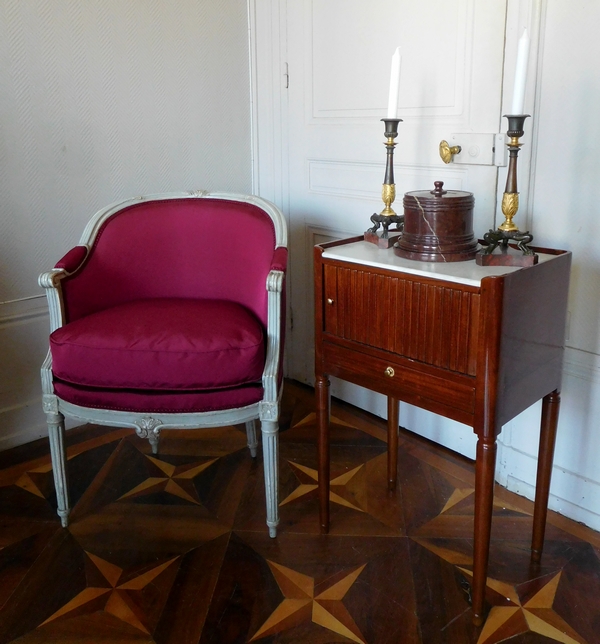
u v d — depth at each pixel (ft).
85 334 4.83
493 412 3.87
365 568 4.85
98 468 6.26
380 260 4.37
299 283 7.79
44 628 4.33
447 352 4.02
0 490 5.90
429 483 5.95
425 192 4.53
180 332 4.81
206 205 5.98
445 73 5.62
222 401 4.76
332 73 6.66
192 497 5.79
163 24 6.84
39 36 6.07
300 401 7.70
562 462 5.42
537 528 4.83
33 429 6.82
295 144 7.32
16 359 6.59
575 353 5.15
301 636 4.24
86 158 6.63
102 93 6.59
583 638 4.19
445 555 4.98
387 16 5.98
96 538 5.24
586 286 4.98
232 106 7.62
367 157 6.53
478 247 4.94
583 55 4.64
